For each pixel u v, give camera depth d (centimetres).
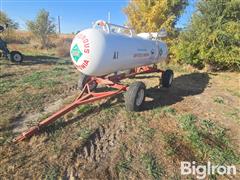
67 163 409
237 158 450
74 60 553
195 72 1205
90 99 579
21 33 2970
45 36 2567
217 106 703
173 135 511
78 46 537
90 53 529
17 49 2097
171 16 1609
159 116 603
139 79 993
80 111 605
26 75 1011
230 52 1170
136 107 604
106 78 688
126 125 549
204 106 698
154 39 859
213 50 1182
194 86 936
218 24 1175
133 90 588
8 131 507
